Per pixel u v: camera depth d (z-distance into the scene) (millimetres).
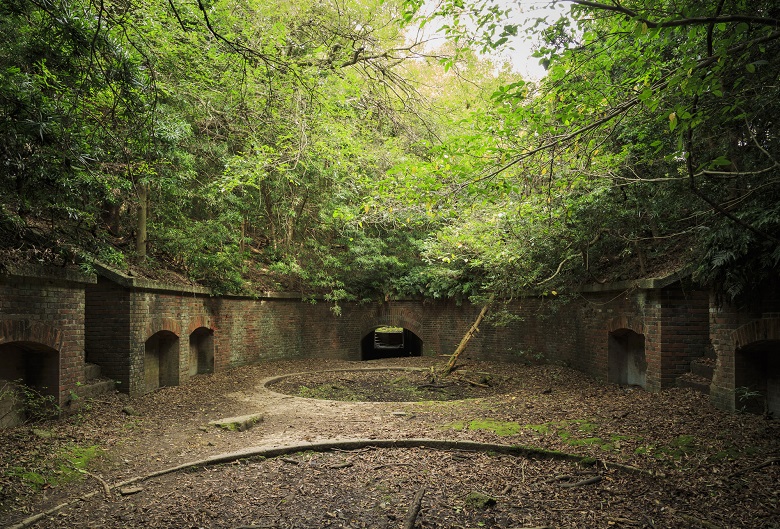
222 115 12094
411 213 7738
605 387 11328
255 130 11367
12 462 6164
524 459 6926
